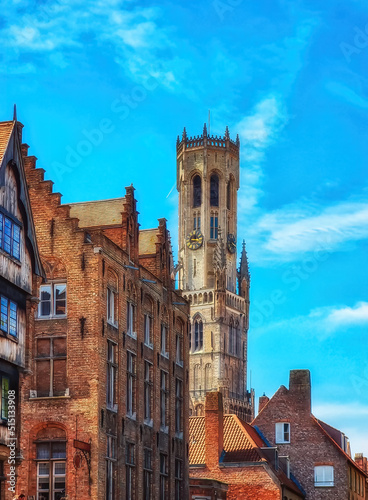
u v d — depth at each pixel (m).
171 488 64.31
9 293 44.94
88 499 52.16
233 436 80.00
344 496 85.25
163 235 67.06
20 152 46.69
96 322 54.25
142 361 60.66
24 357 46.12
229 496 76.00
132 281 59.91
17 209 46.34
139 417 59.38
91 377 53.66
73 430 53.19
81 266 55.00
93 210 61.91
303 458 86.81
